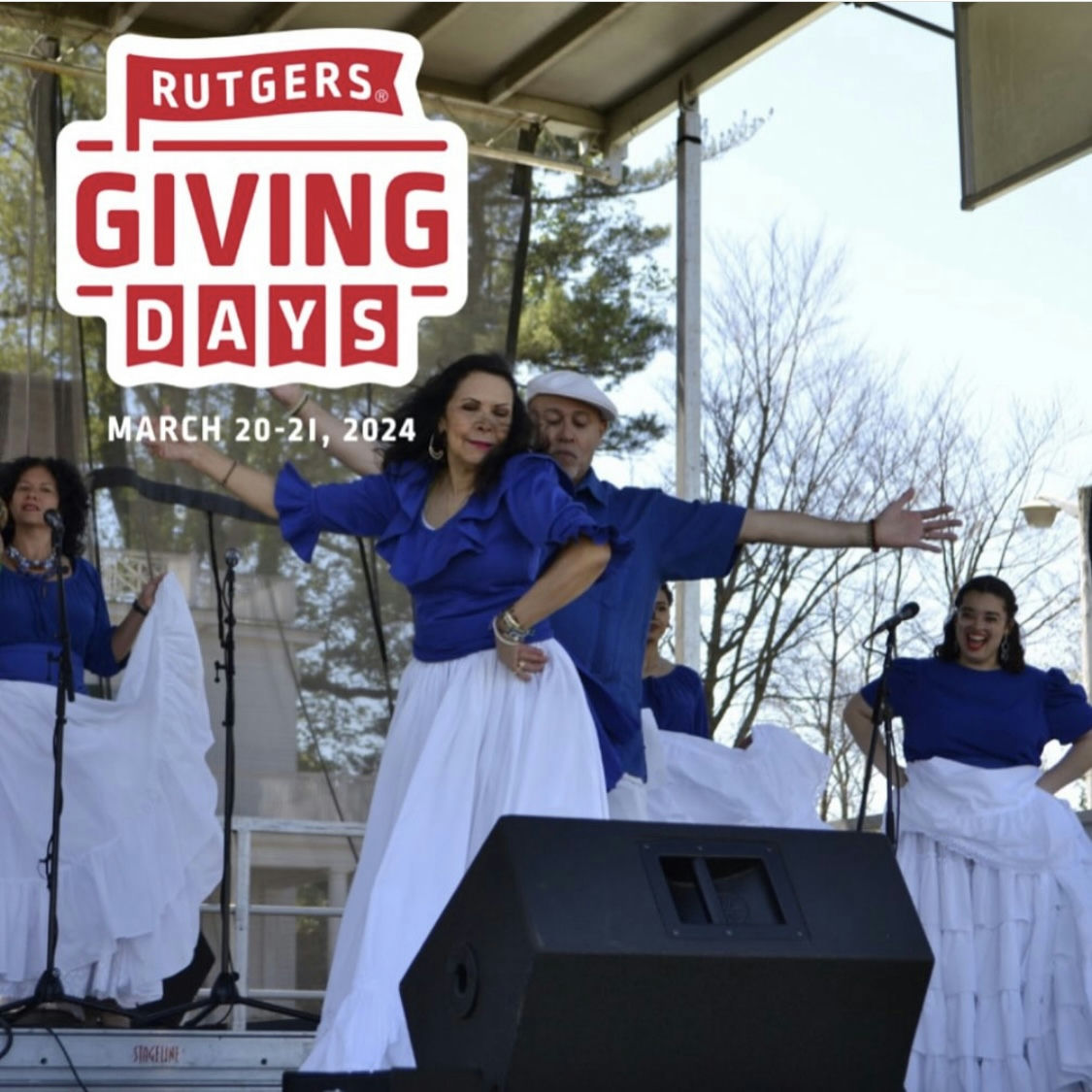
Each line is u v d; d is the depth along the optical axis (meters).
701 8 7.01
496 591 3.57
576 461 4.16
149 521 6.58
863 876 2.59
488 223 7.33
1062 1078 4.75
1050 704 5.05
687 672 5.34
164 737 4.91
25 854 4.74
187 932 4.91
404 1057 3.24
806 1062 2.55
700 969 2.43
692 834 2.54
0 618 4.88
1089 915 4.80
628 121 7.58
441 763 3.47
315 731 6.65
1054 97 6.33
